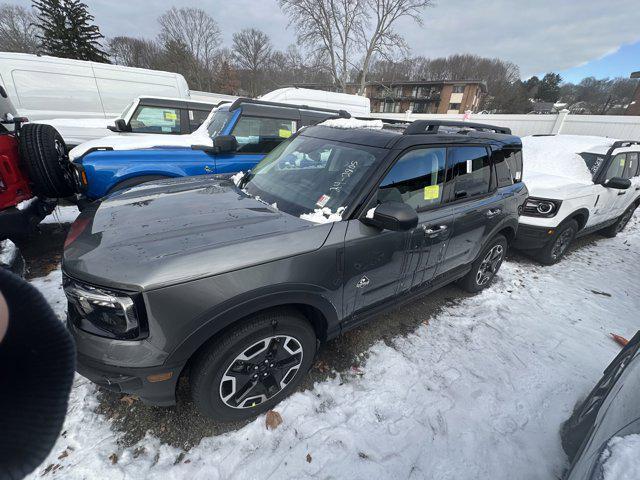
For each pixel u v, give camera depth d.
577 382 2.35
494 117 16.08
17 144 3.16
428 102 52.41
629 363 1.53
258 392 1.81
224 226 1.69
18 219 2.89
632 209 5.88
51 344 0.57
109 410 1.83
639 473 0.85
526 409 2.09
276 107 4.49
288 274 1.57
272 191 2.22
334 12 23.05
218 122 4.50
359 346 2.52
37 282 3.06
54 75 6.77
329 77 26.22
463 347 2.63
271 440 1.75
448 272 2.80
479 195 2.76
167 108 5.52
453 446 1.80
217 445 1.70
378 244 1.93
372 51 24.17
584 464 1.20
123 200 2.11
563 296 3.62
